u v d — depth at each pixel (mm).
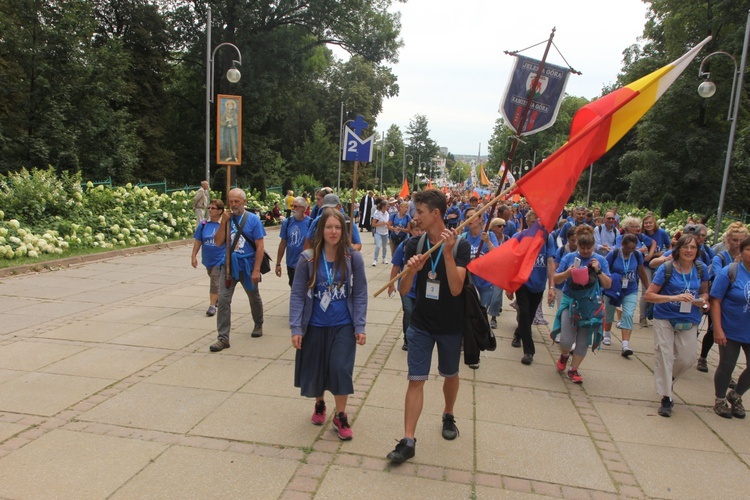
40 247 11586
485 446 4000
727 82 30609
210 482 3346
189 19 32719
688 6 31328
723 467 3863
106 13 33406
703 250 7156
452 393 4047
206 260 7535
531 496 3359
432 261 3793
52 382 4895
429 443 3998
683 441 4273
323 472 3518
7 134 23281
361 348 6367
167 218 17000
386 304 9016
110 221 14953
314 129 53312
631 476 3672
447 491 3365
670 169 34969
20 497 3117
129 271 11250
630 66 38750
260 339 6531
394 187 73688
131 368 5336
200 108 39438
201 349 6039
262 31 34000
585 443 4148
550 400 5031
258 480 3391
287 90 37438
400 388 5090
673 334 4855
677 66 4195
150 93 35750
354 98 59812
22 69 24125
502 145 70562
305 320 3932
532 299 6344
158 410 4367
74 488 3229
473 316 3912
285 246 7168
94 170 27047
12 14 23359
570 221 10023
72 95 25781
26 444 3740
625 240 6570
